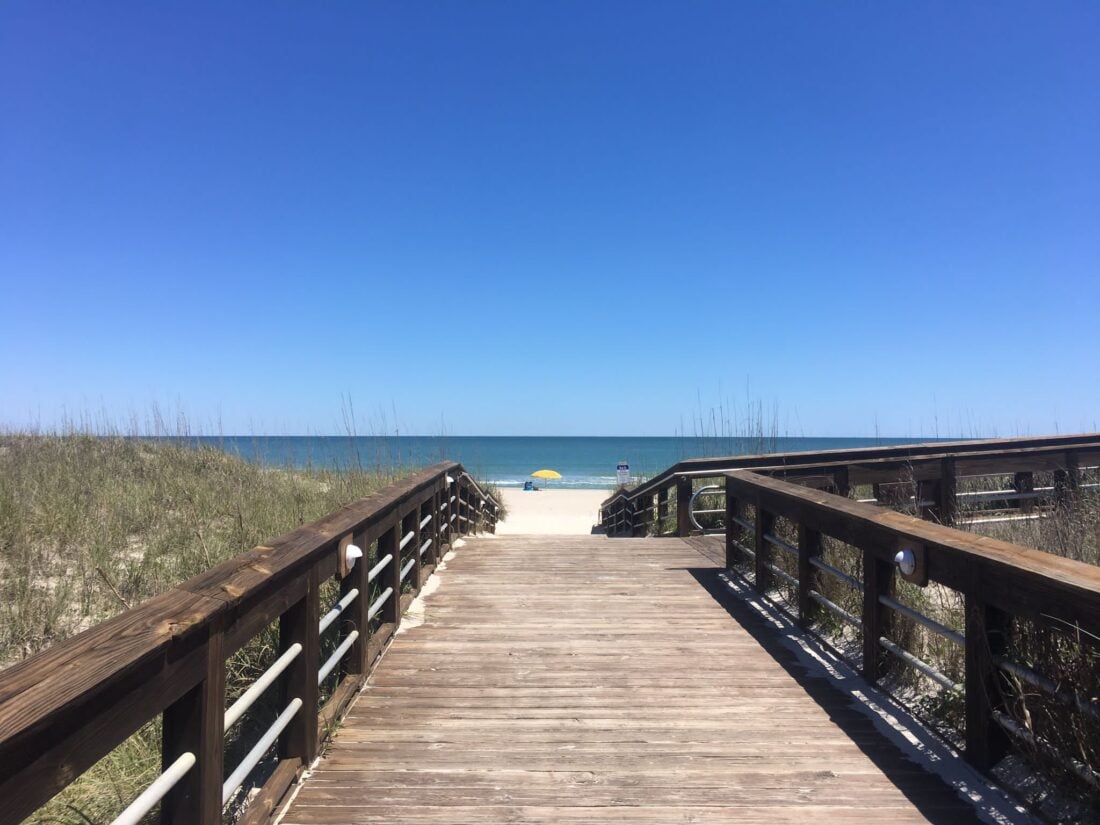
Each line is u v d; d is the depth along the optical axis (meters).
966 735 3.30
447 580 7.01
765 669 4.58
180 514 8.22
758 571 6.38
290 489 9.62
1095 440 9.41
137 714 1.88
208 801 2.26
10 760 1.45
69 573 6.39
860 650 4.68
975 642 3.22
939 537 3.54
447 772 3.23
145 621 2.03
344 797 3.01
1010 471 8.52
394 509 5.36
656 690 4.24
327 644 4.65
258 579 2.56
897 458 8.40
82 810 3.15
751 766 3.29
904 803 2.97
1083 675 2.73
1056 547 5.93
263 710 4.14
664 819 2.84
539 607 6.04
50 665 1.69
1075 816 2.73
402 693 4.19
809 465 8.25
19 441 11.98
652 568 7.55
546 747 3.49
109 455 11.23
